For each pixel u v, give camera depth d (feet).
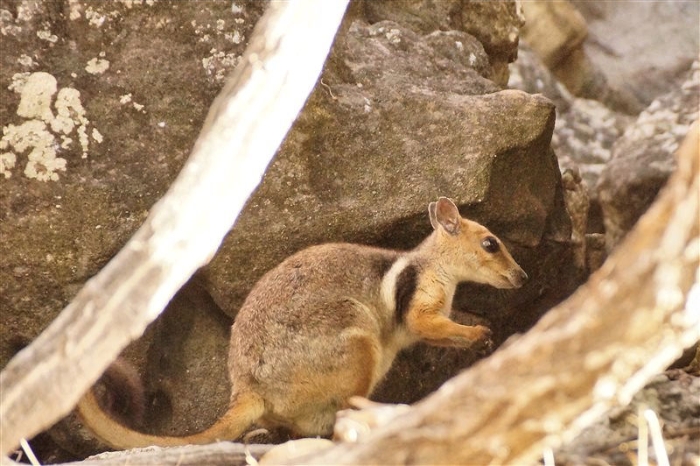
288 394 35.22
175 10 39.75
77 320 18.53
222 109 19.38
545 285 43.73
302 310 35.53
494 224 40.73
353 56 43.01
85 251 37.55
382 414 24.95
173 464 26.21
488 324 43.06
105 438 32.63
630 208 52.85
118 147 38.24
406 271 37.63
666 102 56.65
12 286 37.58
